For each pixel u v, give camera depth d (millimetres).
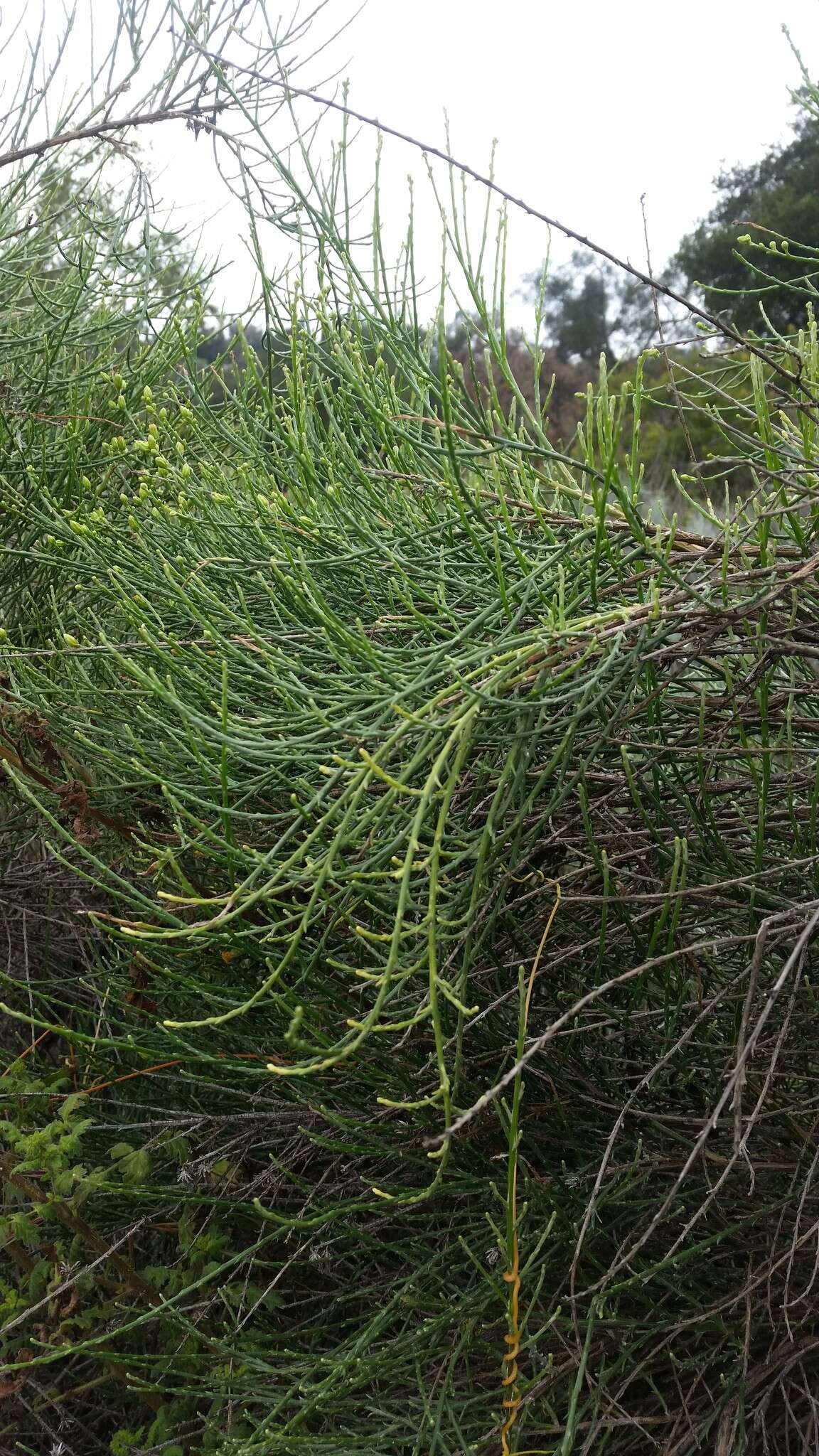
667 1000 1522
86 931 2443
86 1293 1893
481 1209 1682
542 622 1315
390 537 1604
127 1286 1792
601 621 1277
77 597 2385
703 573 1499
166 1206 1999
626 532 1425
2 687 1914
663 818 1591
